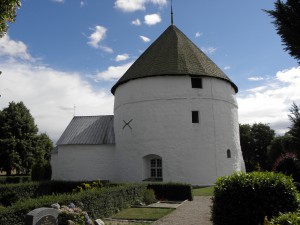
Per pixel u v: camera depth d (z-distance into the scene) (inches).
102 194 455.5
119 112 971.3
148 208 531.2
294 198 325.1
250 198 331.3
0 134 1389.0
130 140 911.7
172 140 861.2
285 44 317.7
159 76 896.9
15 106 1430.9
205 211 499.2
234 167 911.7
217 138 882.8
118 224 406.3
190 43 1023.6
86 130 1061.1
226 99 937.5
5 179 1073.5
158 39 1045.8
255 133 1952.5
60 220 329.4
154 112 885.8
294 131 322.3
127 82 949.2
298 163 374.3
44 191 761.0
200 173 844.6
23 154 1386.6
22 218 322.0
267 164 1759.4
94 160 986.1
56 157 1107.3
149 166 900.6
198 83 916.6
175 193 641.0
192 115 884.6
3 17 327.6
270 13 325.7
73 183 799.7
